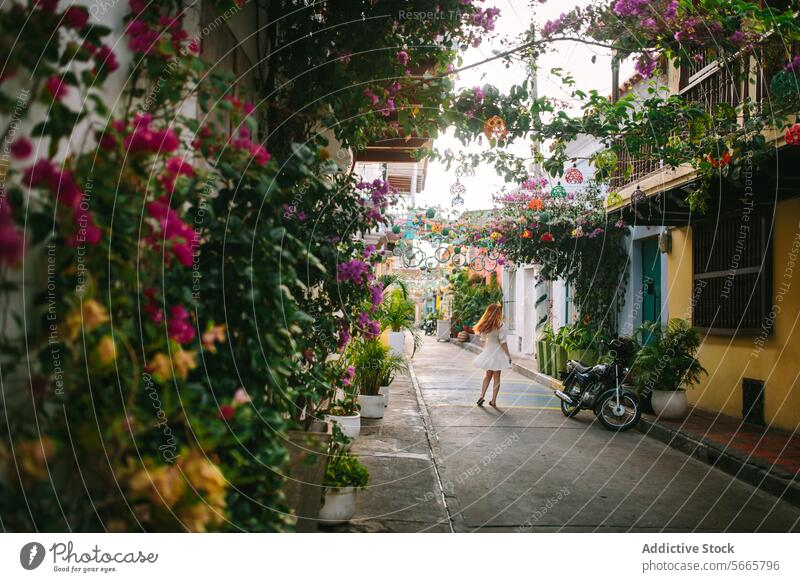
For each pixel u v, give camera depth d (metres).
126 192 1.88
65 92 1.68
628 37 5.14
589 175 12.27
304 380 3.54
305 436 3.39
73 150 1.74
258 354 2.24
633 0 4.95
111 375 1.67
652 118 5.69
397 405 9.72
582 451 6.92
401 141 7.86
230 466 2.05
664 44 5.39
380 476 5.46
